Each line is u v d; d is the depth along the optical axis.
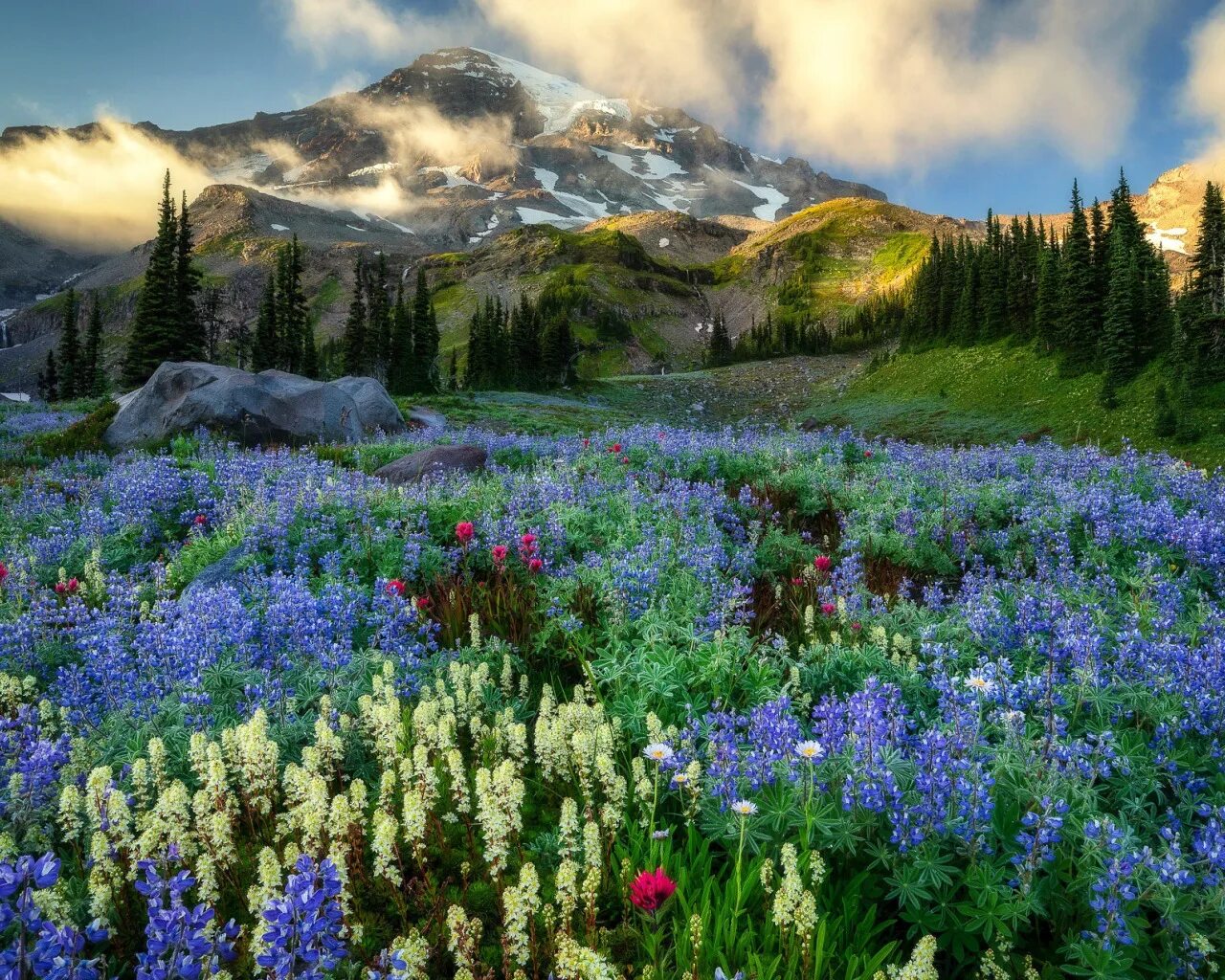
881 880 3.88
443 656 6.39
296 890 2.76
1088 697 4.87
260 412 24.02
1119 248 65.56
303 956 2.72
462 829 4.38
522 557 8.51
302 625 6.12
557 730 4.55
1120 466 13.38
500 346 105.69
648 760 4.78
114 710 5.45
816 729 4.50
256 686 5.53
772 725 4.34
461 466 14.76
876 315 189.75
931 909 3.66
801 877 3.68
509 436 20.34
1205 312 58.25
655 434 17.25
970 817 3.78
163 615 7.02
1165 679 4.96
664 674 5.52
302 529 9.54
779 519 11.68
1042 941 3.71
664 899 3.14
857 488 12.25
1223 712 4.65
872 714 4.16
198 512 11.30
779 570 9.25
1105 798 4.24
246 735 4.10
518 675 6.48
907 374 100.25
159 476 12.18
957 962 3.62
